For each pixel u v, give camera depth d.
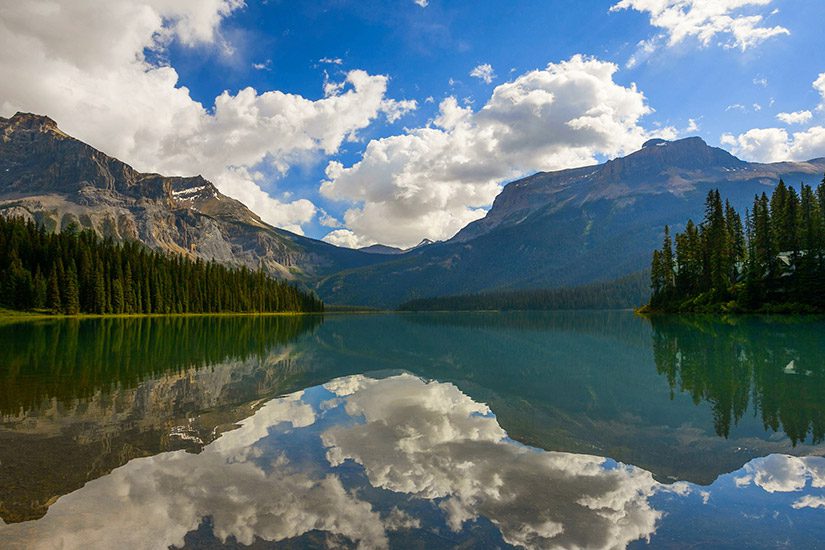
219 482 9.52
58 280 104.81
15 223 120.62
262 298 178.50
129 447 11.89
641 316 109.94
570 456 11.44
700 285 99.88
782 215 91.31
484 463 10.88
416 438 12.96
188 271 151.25
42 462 10.69
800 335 44.38
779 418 15.22
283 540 7.09
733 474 10.23
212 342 47.31
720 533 7.43
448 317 161.25
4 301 98.19
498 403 17.95
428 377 24.77
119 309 115.44
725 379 22.59
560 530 7.51
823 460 11.20
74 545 6.87
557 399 18.72
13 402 17.39
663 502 8.74
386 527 7.57
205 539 7.10
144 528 7.46
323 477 9.87
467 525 7.69
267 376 24.77
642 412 16.34
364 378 24.42
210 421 14.70
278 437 12.94
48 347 38.94
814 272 76.81
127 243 141.25
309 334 65.31
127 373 24.94
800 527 7.66
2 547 6.77
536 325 89.25
